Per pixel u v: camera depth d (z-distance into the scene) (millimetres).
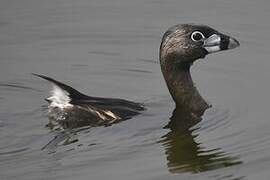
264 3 23453
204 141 15398
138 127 15953
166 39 17328
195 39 17141
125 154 14742
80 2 24312
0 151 14828
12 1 24359
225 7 23328
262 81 18594
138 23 22672
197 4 23703
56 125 16047
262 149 14938
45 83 19141
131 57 20812
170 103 17516
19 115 16703
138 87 18844
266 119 16250
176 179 13828
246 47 20828
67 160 14461
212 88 18406
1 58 20875
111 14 23375
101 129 15844
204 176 13984
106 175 13891
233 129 15906
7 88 18859
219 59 20250
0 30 22516
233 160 14547
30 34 22297
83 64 20500
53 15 23375
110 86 19031
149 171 14078
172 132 15734
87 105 16234
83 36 22172
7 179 13695
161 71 19234
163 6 23719
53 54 21188
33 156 14609
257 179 13852
